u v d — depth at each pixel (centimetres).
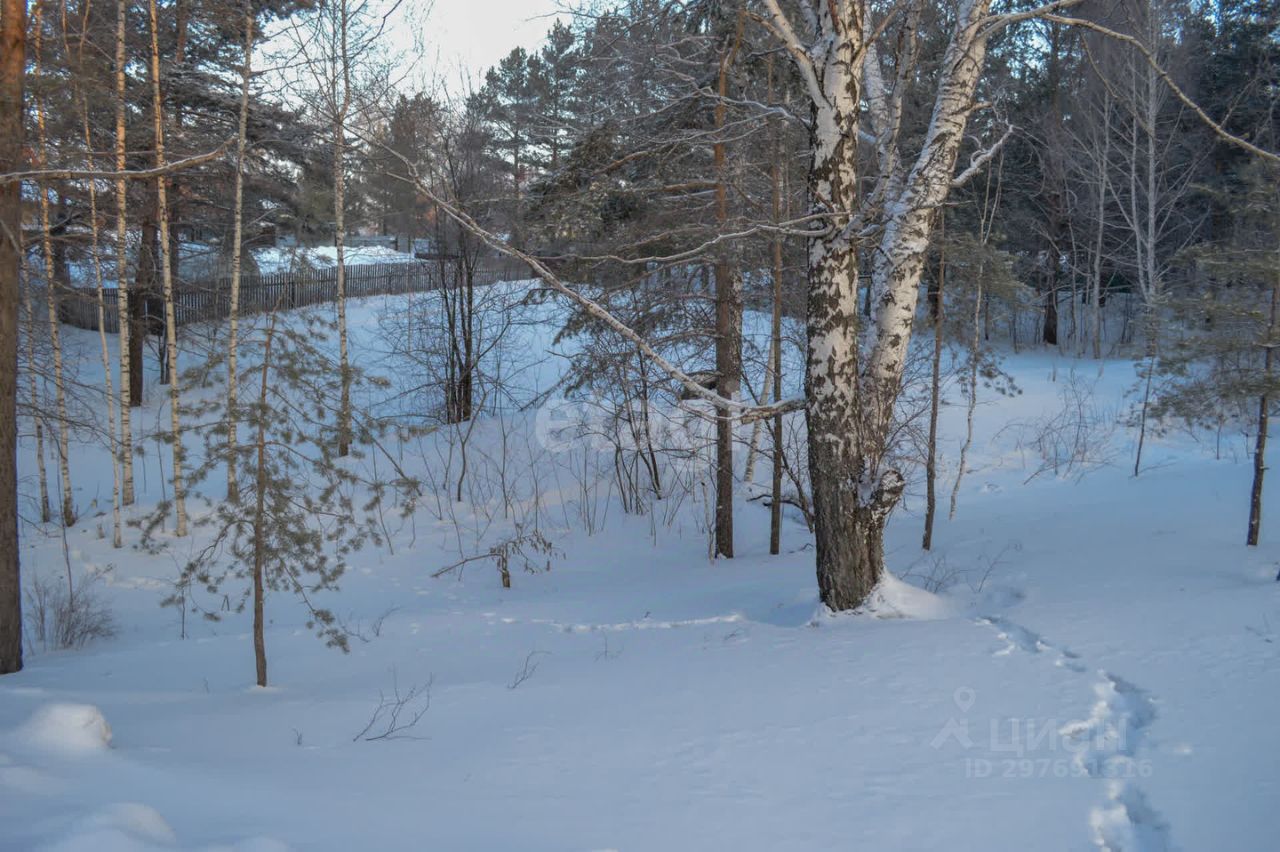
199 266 2345
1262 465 1126
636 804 459
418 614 1257
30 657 1081
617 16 1281
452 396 2294
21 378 1727
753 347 1652
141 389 2417
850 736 561
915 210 976
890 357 993
